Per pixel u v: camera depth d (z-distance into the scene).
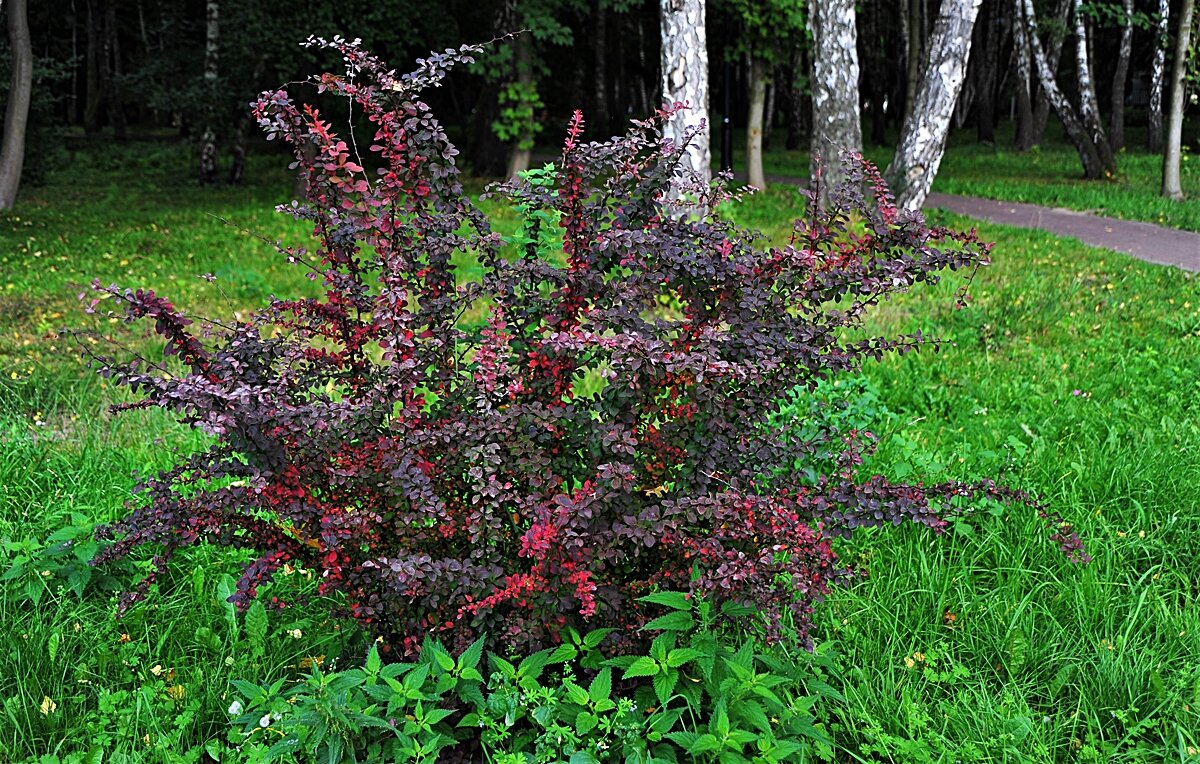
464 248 3.05
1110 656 3.27
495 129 18.92
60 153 27.67
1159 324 7.96
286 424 2.75
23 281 10.26
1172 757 2.92
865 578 3.85
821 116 13.70
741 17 18.38
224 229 14.67
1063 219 15.47
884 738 2.92
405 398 3.01
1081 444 5.21
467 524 2.86
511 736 2.88
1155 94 27.97
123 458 4.89
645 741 2.69
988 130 34.25
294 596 3.65
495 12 18.88
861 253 3.20
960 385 6.36
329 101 20.20
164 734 2.94
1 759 2.85
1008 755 2.90
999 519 4.15
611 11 33.44
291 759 2.80
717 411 2.88
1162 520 4.29
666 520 2.79
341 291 3.09
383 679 2.79
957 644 3.49
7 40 20.03
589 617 2.97
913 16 26.83
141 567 3.78
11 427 5.20
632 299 2.93
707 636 2.82
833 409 4.76
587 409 3.00
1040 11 30.17
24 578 3.59
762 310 3.03
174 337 2.85
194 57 23.06
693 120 10.90
